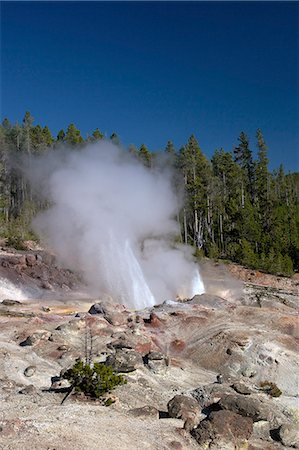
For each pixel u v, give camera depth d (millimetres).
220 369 24750
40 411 14633
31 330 27891
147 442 13453
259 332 27422
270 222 72125
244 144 91562
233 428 14875
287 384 23109
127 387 18875
